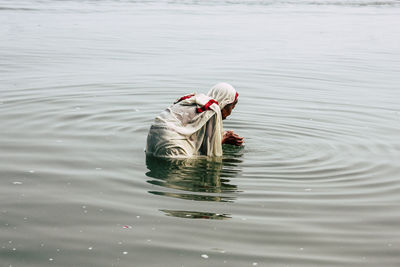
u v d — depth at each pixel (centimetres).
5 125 738
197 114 623
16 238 414
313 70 1266
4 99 888
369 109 899
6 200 488
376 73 1249
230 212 473
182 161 609
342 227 450
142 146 665
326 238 429
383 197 519
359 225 455
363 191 534
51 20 2147
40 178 547
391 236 436
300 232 437
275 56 1458
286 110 877
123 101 902
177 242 414
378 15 2816
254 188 533
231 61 1359
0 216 453
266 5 3338
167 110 640
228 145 680
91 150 643
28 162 595
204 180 551
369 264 390
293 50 1576
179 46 1585
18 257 387
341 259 396
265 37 1839
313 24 2294
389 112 881
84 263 380
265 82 1112
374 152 666
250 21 2347
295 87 1071
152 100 920
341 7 3350
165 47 1560
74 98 910
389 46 1712
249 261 388
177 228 438
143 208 477
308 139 718
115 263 381
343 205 496
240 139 659
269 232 436
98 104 873
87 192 512
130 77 1122
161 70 1215
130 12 2605
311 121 812
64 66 1233
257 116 832
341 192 530
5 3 2788
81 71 1175
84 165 590
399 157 647
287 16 2636
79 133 713
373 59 1454
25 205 478
